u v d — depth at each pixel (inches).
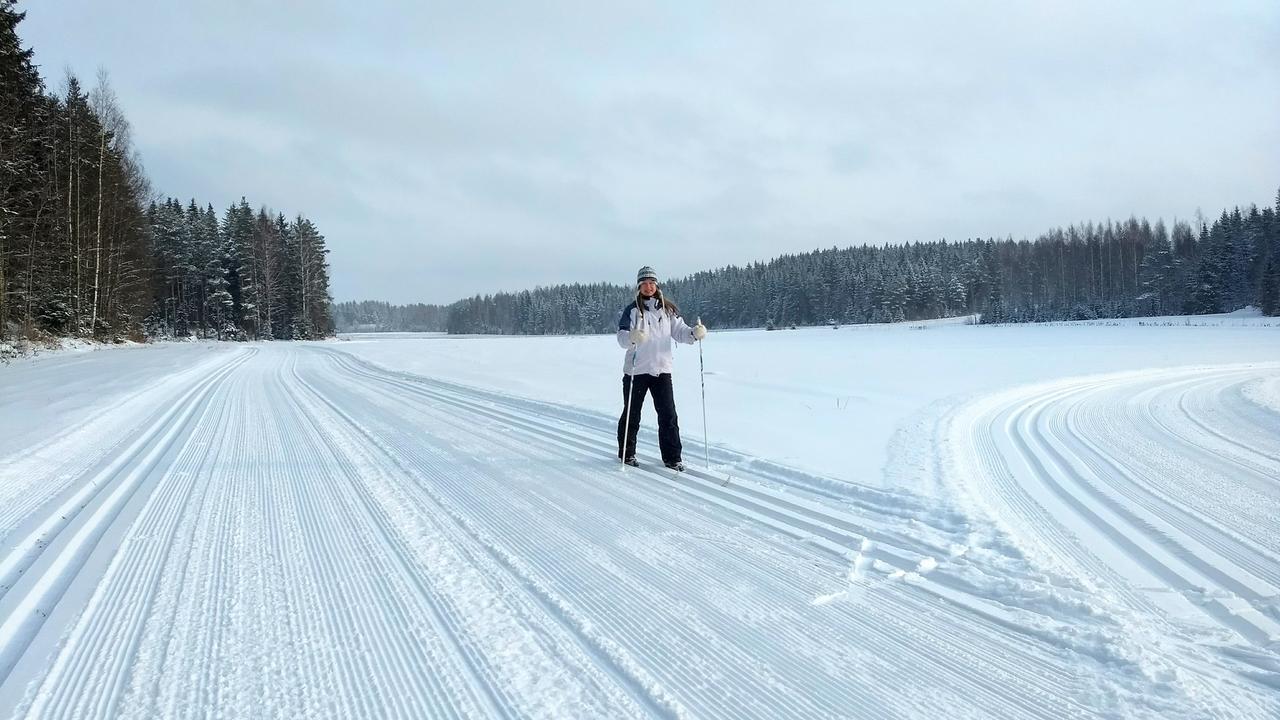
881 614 110.3
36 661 95.2
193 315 2479.1
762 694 86.8
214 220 2491.4
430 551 141.0
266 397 451.8
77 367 719.7
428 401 423.5
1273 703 82.3
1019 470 219.9
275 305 2620.6
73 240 1273.4
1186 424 335.0
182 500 181.3
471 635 103.7
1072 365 692.1
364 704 85.0
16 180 1040.8
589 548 142.5
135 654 97.4
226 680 90.5
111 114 1425.9
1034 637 101.7
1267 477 215.0
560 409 357.4
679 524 159.3
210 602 115.6
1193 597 116.4
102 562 134.4
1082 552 139.9
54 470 218.5
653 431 287.9
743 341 1424.7
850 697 86.0
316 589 121.3
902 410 345.7
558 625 107.3
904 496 173.0
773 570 129.8
